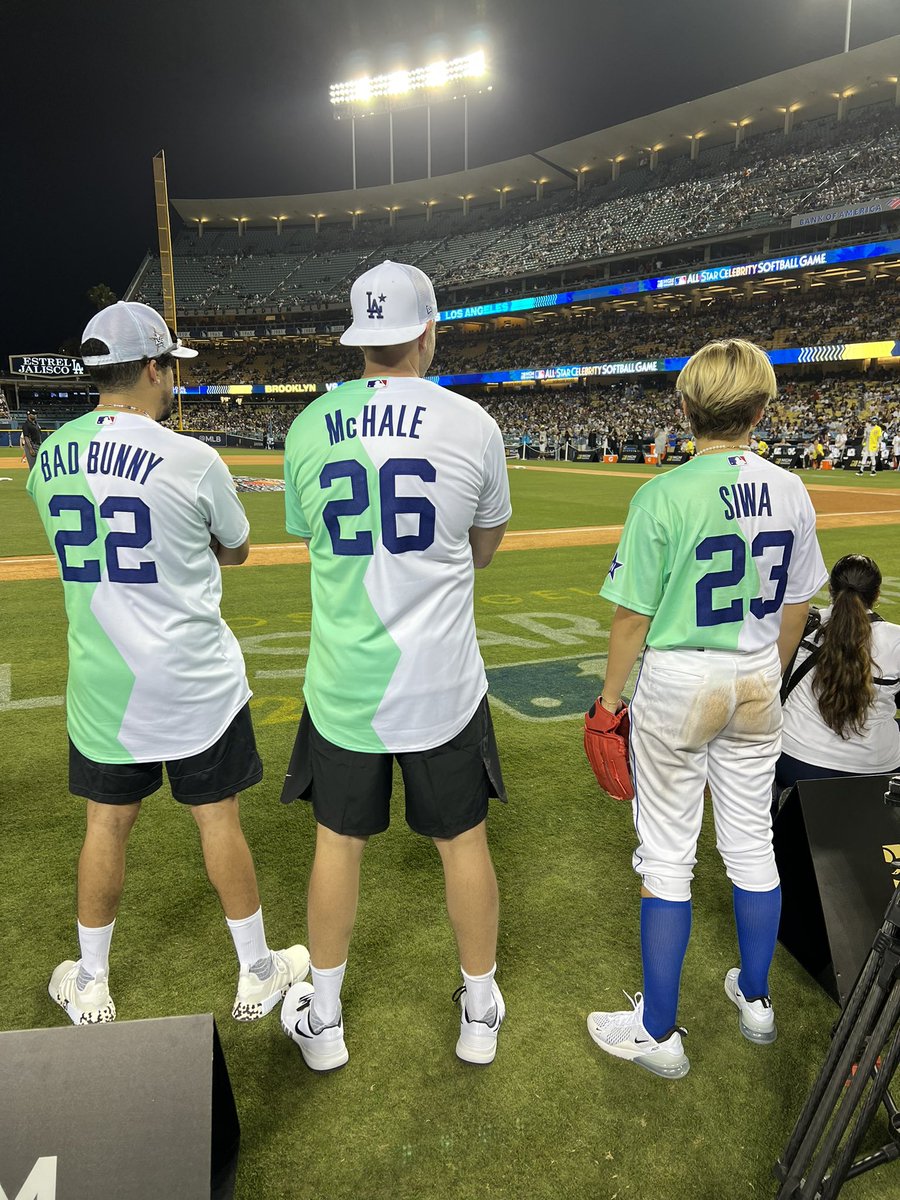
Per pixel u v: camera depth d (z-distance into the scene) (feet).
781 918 8.39
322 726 6.13
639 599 6.35
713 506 6.15
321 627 6.10
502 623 21.99
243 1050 6.99
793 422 104.32
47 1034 4.52
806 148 135.95
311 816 11.06
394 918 8.76
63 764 12.55
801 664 9.44
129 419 6.43
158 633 6.52
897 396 104.27
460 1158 5.94
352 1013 7.35
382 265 5.82
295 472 5.97
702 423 6.47
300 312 185.37
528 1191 5.70
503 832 10.72
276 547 34.73
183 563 6.59
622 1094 6.54
